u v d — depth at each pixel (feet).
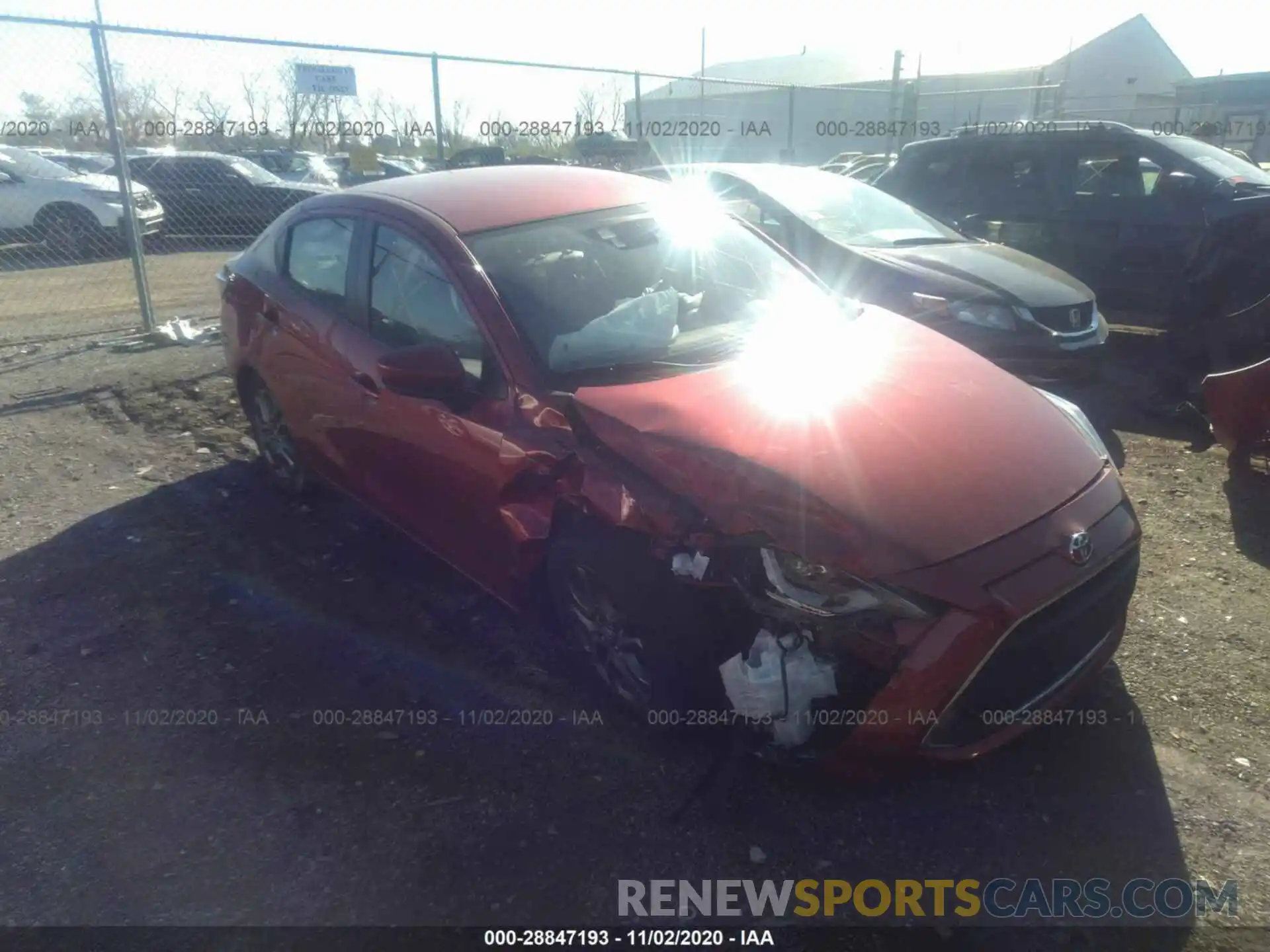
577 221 12.56
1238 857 8.50
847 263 20.66
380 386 12.29
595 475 9.58
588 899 8.21
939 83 109.70
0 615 12.81
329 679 11.34
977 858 8.58
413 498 12.41
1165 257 24.31
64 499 16.43
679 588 8.93
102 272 40.29
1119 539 9.18
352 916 8.09
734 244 13.57
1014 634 8.27
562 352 10.68
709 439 9.21
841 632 8.18
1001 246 23.00
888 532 8.29
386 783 9.59
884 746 8.36
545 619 11.34
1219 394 16.51
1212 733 10.02
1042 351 19.08
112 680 11.42
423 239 12.00
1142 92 155.22
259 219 46.09
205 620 12.64
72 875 8.60
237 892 8.37
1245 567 13.41
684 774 9.61
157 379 22.45
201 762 9.96
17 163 40.06
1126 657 11.30
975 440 9.57
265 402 16.17
